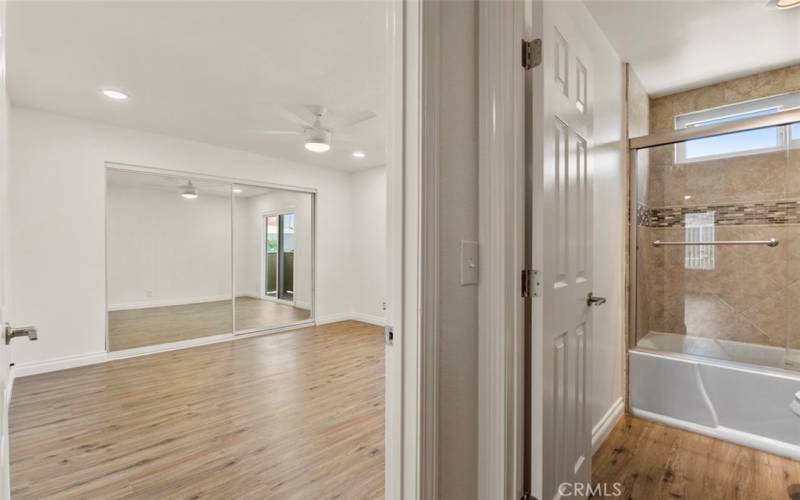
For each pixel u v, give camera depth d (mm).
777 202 2662
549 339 1221
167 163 4117
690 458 2012
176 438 2236
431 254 932
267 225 5148
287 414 2568
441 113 985
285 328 5316
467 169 1100
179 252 4359
